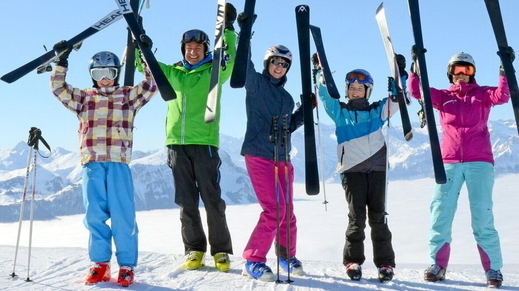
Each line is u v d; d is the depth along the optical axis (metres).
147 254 4.89
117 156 3.65
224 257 4.15
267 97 4.09
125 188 3.66
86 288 3.47
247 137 4.07
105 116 3.68
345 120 4.25
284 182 4.09
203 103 4.13
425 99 4.07
